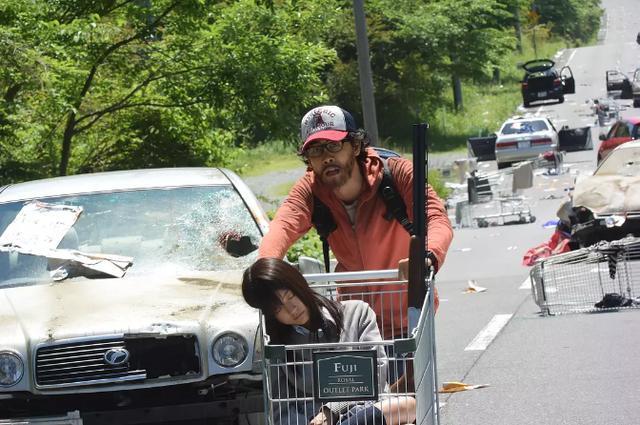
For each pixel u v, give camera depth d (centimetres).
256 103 2725
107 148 3088
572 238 2589
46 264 1083
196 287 1020
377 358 707
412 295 750
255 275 756
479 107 11394
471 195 4078
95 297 996
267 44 2708
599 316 1856
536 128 6109
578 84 13512
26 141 2667
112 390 913
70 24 2520
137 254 1107
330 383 702
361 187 854
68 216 1133
